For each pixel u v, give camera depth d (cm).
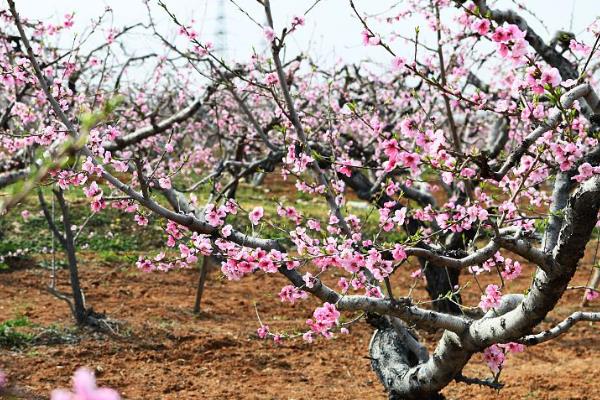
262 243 449
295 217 501
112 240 1415
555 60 596
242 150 1241
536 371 802
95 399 95
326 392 728
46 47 853
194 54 775
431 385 501
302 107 1058
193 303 1086
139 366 783
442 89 384
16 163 871
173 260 513
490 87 970
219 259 518
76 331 871
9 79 621
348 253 406
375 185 786
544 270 394
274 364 814
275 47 486
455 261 398
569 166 381
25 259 1282
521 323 425
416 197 873
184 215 432
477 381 500
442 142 347
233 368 793
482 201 627
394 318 531
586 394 718
